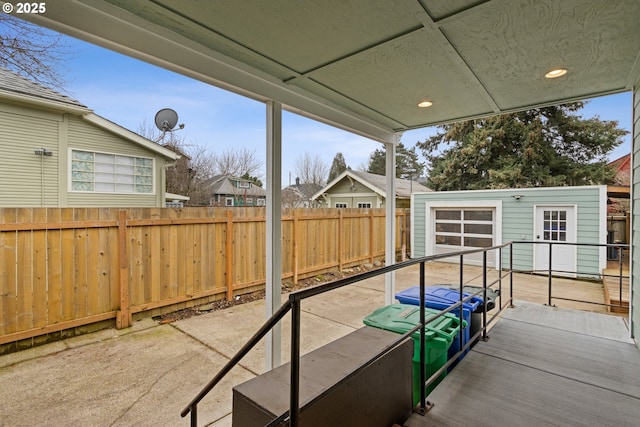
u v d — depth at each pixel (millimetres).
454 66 2449
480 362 2475
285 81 2738
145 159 8305
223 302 5027
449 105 3355
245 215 5367
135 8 1760
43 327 3479
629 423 1763
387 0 1678
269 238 2723
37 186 6648
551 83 2766
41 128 6680
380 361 1648
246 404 1391
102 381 2861
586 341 2885
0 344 3229
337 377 1515
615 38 2033
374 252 8289
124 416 2408
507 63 2391
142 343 3604
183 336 3811
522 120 13969
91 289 3820
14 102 6309
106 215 3918
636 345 2785
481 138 14578
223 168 18016
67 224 3635
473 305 2801
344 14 1802
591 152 13531
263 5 1725
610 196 10219
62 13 1581
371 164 26969
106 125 7410
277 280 2756
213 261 4969
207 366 3148
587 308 5109
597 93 3004
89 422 2338
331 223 7094
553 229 7688
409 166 22016
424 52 2232
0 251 3234
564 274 7500
